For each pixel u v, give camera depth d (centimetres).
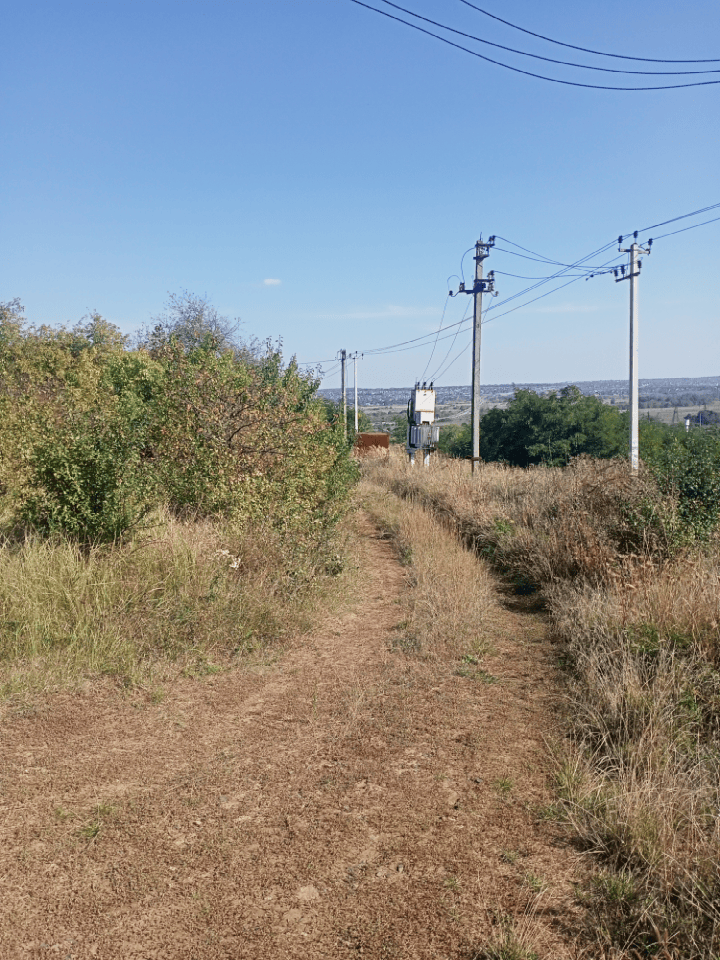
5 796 379
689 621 555
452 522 1252
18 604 608
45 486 746
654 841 326
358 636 681
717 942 270
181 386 992
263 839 349
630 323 1894
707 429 965
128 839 346
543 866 328
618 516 856
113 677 542
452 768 421
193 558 715
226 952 275
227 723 480
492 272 2109
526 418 5334
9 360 1789
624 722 443
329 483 1070
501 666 597
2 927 284
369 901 305
